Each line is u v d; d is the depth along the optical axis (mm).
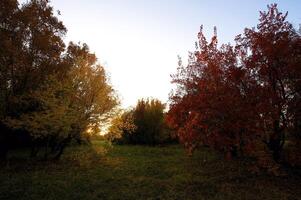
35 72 23172
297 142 16766
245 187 15977
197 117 17766
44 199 13242
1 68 21750
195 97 18453
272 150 17734
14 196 13617
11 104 22266
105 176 18234
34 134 21531
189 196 14266
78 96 22047
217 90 17703
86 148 28625
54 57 24078
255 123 16672
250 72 18031
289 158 17234
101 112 22328
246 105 16906
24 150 29688
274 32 17656
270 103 16609
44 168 20203
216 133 17516
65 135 21859
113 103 22641
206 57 19641
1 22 22125
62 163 22406
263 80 18094
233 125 16891
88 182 16516
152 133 41594
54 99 20969
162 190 15258
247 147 17062
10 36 22141
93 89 22219
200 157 27266
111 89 22938
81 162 22375
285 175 18250
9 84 22234
